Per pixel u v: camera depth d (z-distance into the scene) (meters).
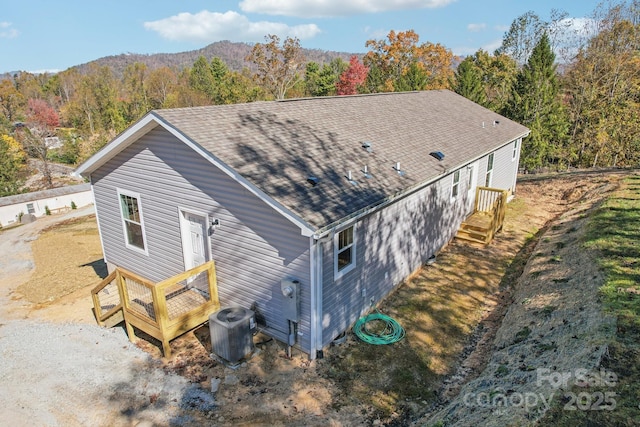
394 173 9.80
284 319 8.02
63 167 55.56
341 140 10.54
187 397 6.99
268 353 8.04
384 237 9.57
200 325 9.18
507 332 8.05
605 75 30.12
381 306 9.83
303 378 7.37
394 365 7.68
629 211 12.33
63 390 7.32
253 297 8.49
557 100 30.56
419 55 52.28
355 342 8.42
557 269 9.88
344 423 6.33
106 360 8.15
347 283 8.45
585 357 5.81
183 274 8.09
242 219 8.10
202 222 9.12
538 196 19.38
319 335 7.81
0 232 25.59
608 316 6.67
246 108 10.43
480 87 33.19
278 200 7.00
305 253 7.30
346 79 55.25
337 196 7.84
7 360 8.28
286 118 10.70
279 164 8.22
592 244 10.23
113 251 11.85
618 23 29.95
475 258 12.48
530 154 26.05
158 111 8.46
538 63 26.38
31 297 11.51
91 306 10.60
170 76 87.69
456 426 5.46
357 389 7.07
